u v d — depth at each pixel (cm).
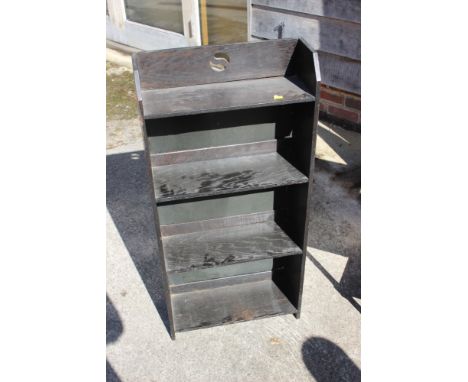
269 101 183
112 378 222
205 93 191
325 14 351
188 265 217
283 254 222
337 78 373
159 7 475
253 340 238
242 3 402
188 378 222
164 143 207
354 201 324
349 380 218
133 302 259
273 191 232
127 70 519
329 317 247
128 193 344
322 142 381
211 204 229
